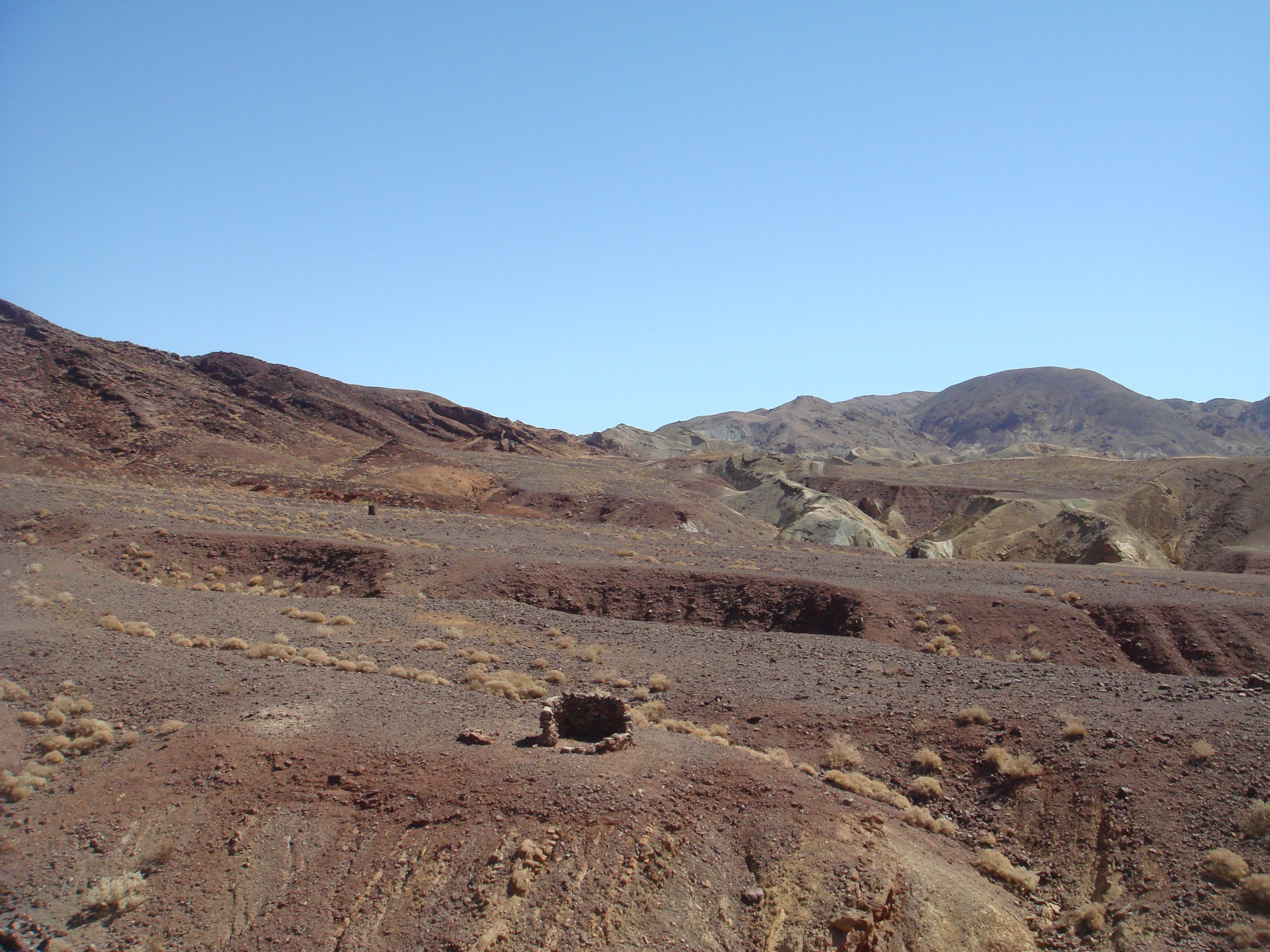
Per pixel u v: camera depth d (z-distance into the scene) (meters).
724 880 12.80
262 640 23.56
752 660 24.48
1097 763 16.27
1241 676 22.16
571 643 26.08
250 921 12.23
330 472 84.19
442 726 17.03
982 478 123.44
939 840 15.02
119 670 19.19
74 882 12.66
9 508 38.66
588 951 11.65
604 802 13.84
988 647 28.80
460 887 12.45
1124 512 81.62
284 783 14.66
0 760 15.06
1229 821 14.08
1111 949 12.43
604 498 75.38
